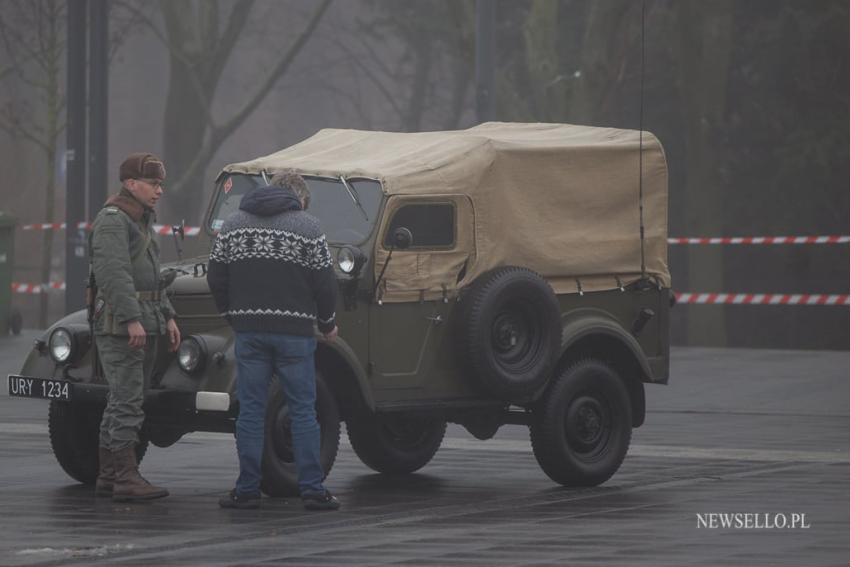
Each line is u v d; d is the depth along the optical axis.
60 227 95.00
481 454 41.59
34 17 105.69
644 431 46.81
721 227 109.38
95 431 35.53
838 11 117.38
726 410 52.44
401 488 35.69
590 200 37.34
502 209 36.03
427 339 34.97
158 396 32.81
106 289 32.50
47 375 34.72
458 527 30.05
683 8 108.69
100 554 26.97
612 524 30.39
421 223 35.09
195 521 30.53
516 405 36.19
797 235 121.69
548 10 102.31
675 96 122.75
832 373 64.50
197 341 32.84
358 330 34.12
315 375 33.00
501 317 35.34
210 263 31.92
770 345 125.44
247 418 31.88
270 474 32.94
